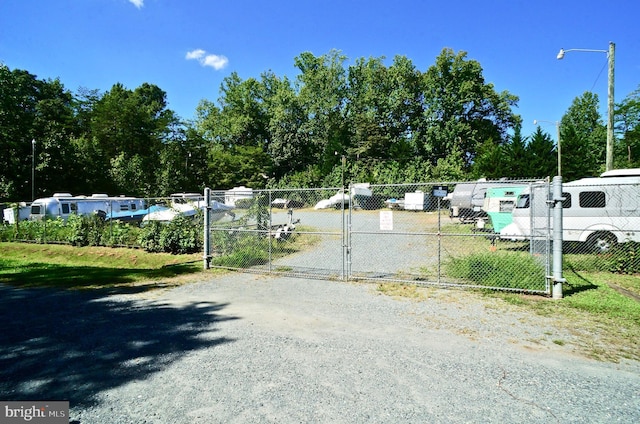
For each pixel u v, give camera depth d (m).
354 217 21.03
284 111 55.62
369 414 2.95
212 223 11.61
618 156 40.12
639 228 9.29
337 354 4.17
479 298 6.50
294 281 8.11
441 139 50.00
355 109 56.41
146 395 3.29
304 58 57.03
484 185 16.34
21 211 20.78
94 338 4.76
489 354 4.15
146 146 48.12
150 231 13.48
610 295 6.54
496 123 52.88
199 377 3.63
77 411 3.03
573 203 9.96
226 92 60.53
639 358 4.04
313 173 50.22
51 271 9.77
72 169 34.44
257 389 3.38
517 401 3.16
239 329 5.07
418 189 35.28
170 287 7.72
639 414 2.96
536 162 36.53
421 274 8.50
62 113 44.88
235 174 51.22
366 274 8.59
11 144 30.66
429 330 4.95
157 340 4.67
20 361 4.04
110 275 9.03
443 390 3.35
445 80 50.91
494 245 10.88
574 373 3.68
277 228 13.04
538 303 6.13
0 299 6.86
